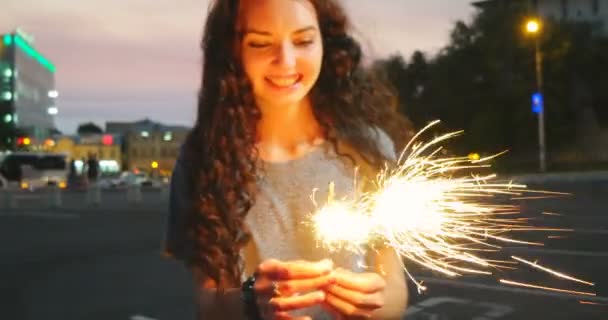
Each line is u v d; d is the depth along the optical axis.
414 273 7.38
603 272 7.43
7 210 19.44
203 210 1.56
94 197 21.94
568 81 40.44
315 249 1.56
